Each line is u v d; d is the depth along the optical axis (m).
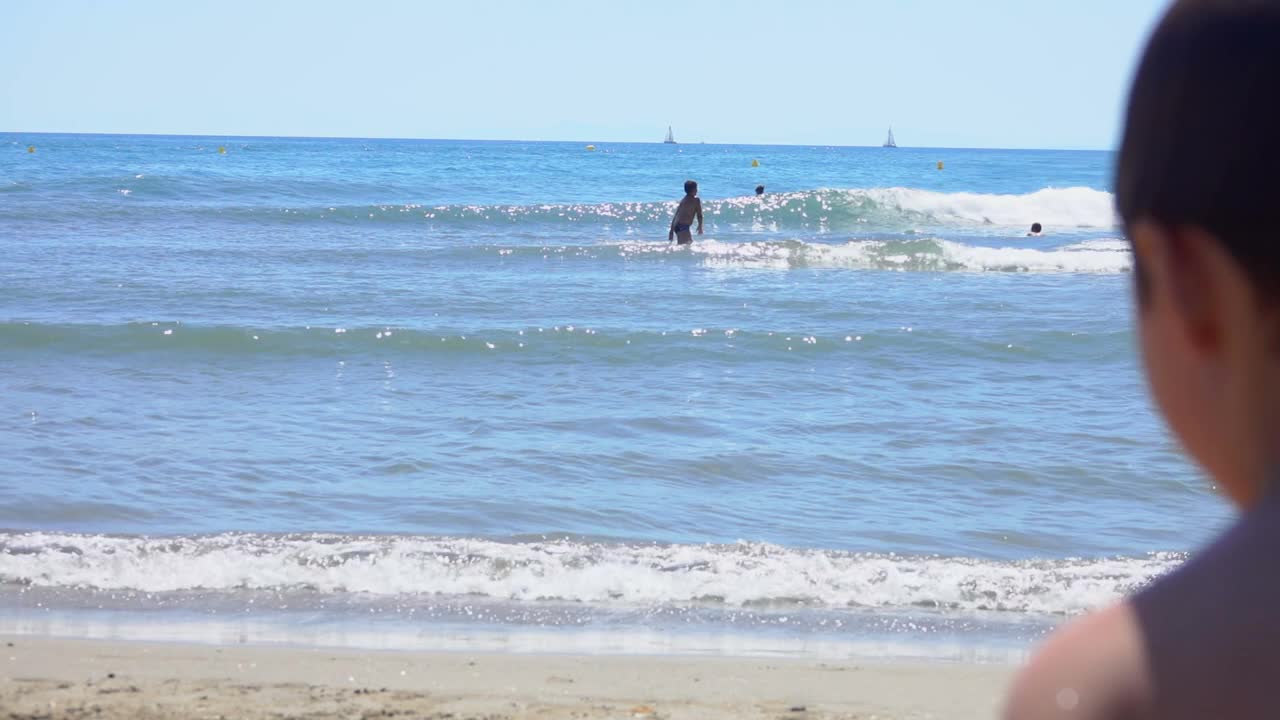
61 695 5.62
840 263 27.70
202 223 34.53
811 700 5.84
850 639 7.07
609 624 7.28
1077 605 7.73
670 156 125.62
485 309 20.42
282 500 9.77
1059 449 11.73
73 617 7.19
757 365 15.90
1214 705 0.65
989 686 6.14
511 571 8.09
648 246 28.36
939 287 23.86
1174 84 0.71
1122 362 16.23
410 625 7.19
